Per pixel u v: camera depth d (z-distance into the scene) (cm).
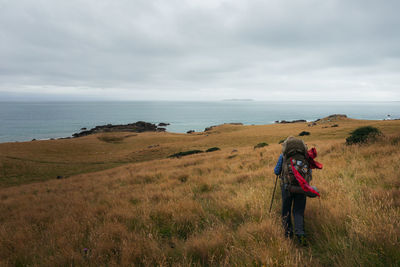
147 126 16225
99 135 9356
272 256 233
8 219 668
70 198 915
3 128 16350
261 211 369
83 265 268
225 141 6328
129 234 349
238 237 303
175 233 367
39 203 919
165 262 247
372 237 243
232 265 233
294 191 288
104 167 4234
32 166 4119
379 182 484
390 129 4272
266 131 7550
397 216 277
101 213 527
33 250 331
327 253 244
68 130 15412
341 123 7906
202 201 551
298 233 279
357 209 329
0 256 327
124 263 256
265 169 893
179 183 909
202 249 279
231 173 1016
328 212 339
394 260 208
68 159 5097
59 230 411
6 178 3425
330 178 600
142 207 514
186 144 6391
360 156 854
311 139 4516
